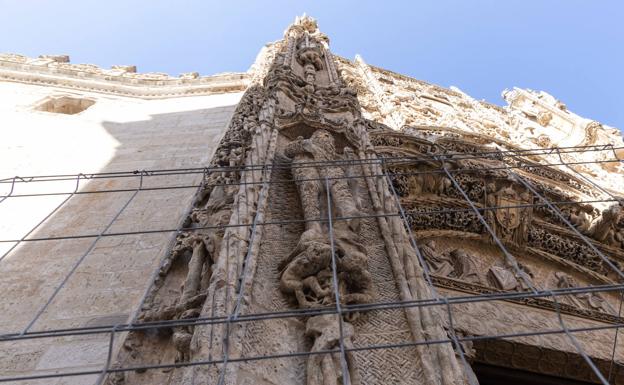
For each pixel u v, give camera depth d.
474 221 6.21
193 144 7.09
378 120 9.43
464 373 2.44
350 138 5.23
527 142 11.01
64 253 4.36
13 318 3.52
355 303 2.83
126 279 3.87
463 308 4.82
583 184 7.96
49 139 7.59
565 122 12.51
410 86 14.09
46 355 3.13
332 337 2.52
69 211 5.21
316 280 2.88
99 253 4.30
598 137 11.08
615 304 5.97
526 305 5.25
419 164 6.40
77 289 3.82
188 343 2.58
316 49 9.79
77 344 3.21
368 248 3.47
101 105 10.12
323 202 3.80
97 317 3.43
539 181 7.46
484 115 13.01
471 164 6.73
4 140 7.35
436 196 6.36
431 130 9.05
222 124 8.01
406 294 2.94
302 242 3.08
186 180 5.68
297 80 6.99
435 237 6.05
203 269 3.33
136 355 2.85
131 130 8.16
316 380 2.33
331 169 4.19
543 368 4.69
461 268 5.71
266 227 3.45
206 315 2.44
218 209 4.08
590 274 6.21
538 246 6.43
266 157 4.35
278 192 4.02
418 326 2.73
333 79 8.40
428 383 2.37
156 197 5.32
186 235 3.95
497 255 6.24
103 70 12.85
